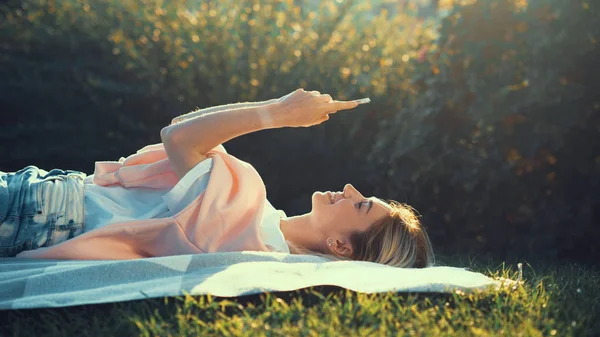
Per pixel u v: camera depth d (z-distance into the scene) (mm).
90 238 3420
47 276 3064
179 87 6965
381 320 2805
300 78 6992
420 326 2762
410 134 6102
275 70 7062
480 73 5793
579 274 4293
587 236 5535
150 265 3178
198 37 7172
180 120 3871
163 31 7160
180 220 3490
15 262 3346
